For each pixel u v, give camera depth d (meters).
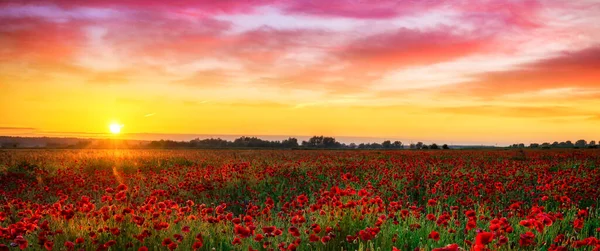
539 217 5.96
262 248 5.81
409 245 6.29
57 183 14.80
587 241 5.26
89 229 6.32
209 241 6.25
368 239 5.32
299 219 6.48
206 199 11.88
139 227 6.46
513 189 12.22
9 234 5.66
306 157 31.36
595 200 10.69
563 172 16.45
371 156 33.94
